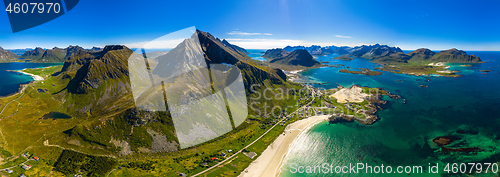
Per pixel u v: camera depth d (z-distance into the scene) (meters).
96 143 129.00
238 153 138.38
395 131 167.50
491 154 133.25
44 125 148.38
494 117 190.00
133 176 111.12
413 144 148.88
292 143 152.38
